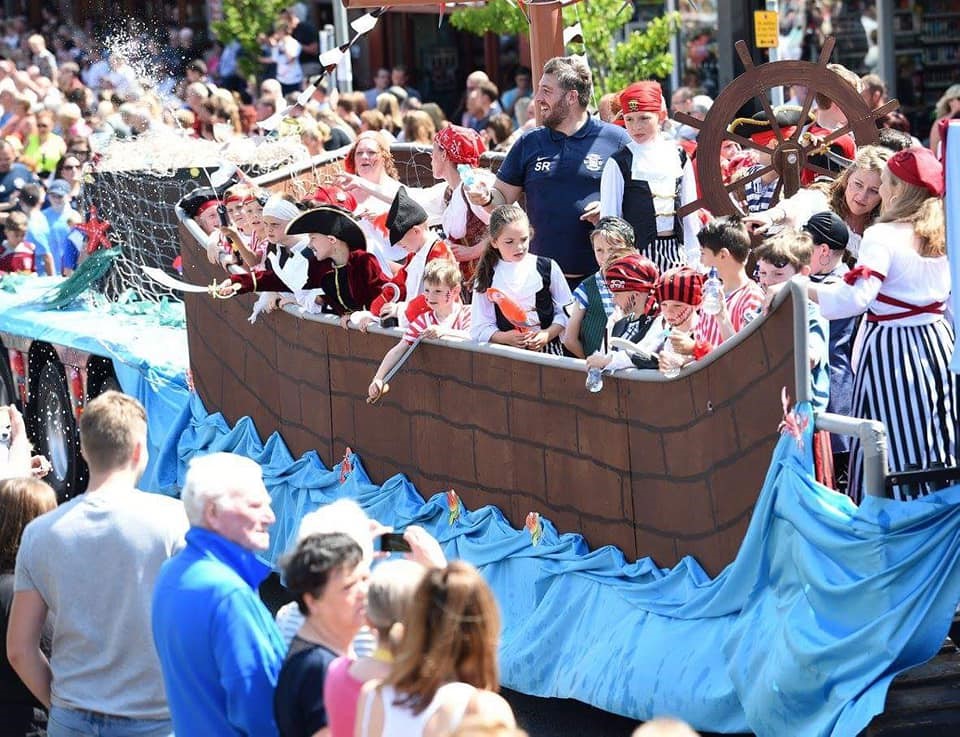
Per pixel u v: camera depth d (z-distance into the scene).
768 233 15.58
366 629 9.81
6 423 15.31
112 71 44.19
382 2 20.48
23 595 10.92
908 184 13.15
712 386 13.01
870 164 14.93
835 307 12.98
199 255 20.50
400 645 8.45
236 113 30.56
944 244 13.05
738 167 18.98
